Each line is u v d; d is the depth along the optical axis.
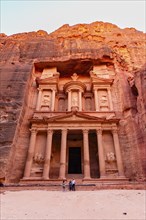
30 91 26.38
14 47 32.34
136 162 18.19
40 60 28.84
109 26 43.50
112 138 21.25
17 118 20.17
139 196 9.68
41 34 41.28
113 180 17.27
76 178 19.50
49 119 21.34
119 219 5.66
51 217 5.99
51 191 12.23
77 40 34.16
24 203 8.46
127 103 23.17
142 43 37.06
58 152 22.09
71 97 26.22
